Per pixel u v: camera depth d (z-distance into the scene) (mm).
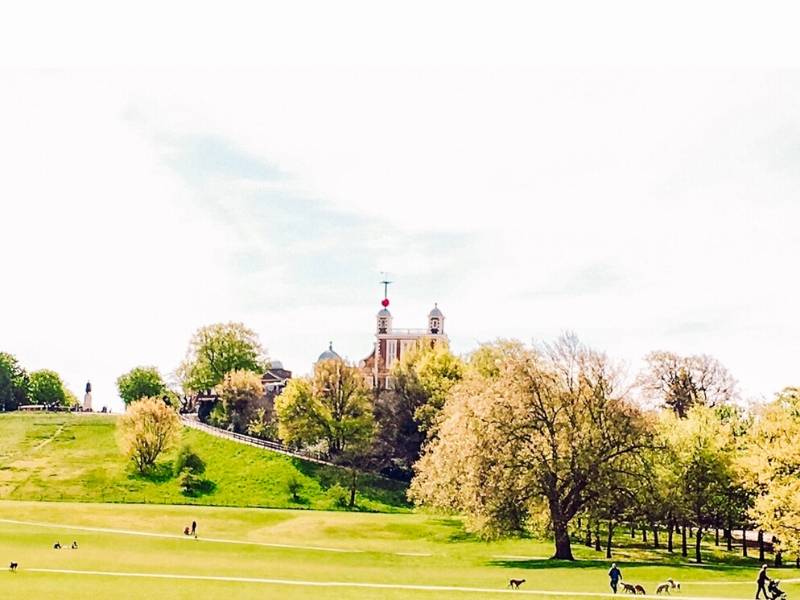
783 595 44781
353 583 49594
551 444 67000
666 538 91938
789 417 67625
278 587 47156
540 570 57750
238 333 184625
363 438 123312
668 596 46438
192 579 48969
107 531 76625
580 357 69562
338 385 129625
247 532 81625
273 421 144250
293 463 121562
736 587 51094
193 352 183250
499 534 66250
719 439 71125
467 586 49250
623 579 53562
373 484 117125
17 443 130875
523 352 71500
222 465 121188
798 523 57844
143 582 47031
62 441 132625
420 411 120875
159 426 119062
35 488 109375
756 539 93375
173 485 113188
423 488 76000
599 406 67812
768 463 62844
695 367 111688
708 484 69000
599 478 65750
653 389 105438
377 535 82312
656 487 66188
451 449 68625
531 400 67562
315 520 89000
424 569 58344
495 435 66125
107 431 139125
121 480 113938
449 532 84562
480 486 65312
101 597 41562
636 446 66625
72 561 55438
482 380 77375
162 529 81000
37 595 41312
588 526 77875
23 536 69312
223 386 153250
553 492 66625
